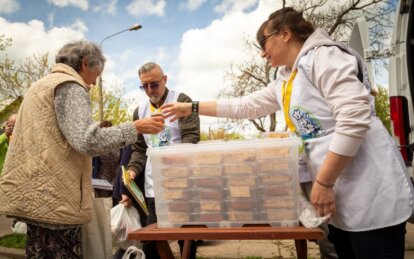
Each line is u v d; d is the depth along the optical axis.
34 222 1.86
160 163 1.65
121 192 2.67
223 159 1.58
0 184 1.87
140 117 3.08
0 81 18.56
